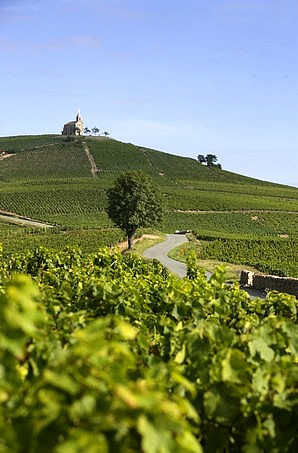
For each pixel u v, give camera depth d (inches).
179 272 1680.6
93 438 98.8
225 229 4409.5
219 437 151.3
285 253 2615.7
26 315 121.0
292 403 155.8
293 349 209.8
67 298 319.6
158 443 103.7
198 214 4881.9
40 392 114.1
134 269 650.2
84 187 5556.1
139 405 105.2
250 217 4901.6
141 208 2549.2
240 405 153.0
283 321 219.5
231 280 1585.9
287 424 154.3
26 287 128.9
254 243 2979.8
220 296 307.1
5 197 5113.2
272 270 1870.1
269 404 155.0
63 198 5152.6
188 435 112.5
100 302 300.0
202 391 160.2
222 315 276.7
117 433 105.8
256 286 1401.3
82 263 659.4
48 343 165.0
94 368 120.6
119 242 2815.0
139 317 279.4
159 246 2728.8
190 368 172.9
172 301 289.3
